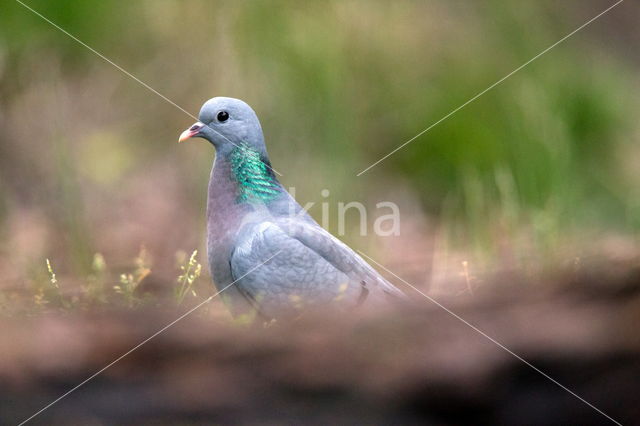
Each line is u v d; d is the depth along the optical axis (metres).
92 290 7.18
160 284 8.52
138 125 13.60
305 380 3.71
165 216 12.78
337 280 7.31
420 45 14.61
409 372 3.62
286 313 7.25
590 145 14.39
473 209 12.02
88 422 3.61
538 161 12.94
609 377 3.44
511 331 3.64
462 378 3.56
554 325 3.63
